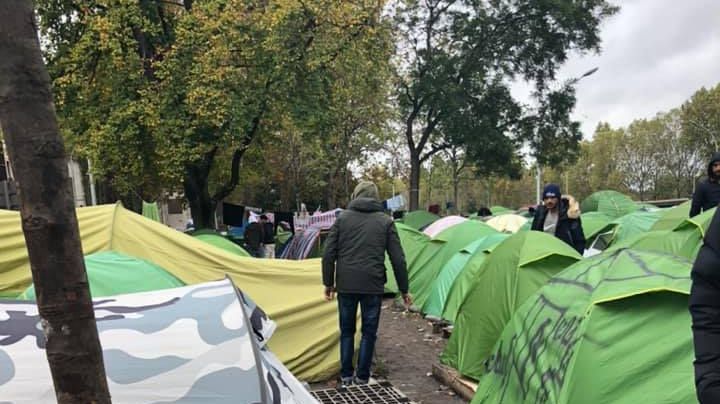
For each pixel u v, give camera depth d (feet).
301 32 48.88
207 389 7.93
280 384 9.18
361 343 17.57
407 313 30.48
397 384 18.97
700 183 22.13
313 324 19.21
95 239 18.63
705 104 191.62
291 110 48.91
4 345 8.23
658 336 9.64
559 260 17.65
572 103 79.56
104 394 4.66
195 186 54.75
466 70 75.05
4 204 29.58
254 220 61.11
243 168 69.10
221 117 44.62
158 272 16.67
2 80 4.25
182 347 8.45
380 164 118.52
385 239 17.42
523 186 258.78
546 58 77.00
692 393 8.60
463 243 32.09
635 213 36.24
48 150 4.35
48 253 4.37
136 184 62.23
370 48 54.24
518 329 13.79
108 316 9.07
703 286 6.30
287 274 19.61
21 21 4.28
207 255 19.12
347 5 49.32
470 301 19.38
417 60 75.05
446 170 151.74
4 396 7.53
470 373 17.95
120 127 46.60
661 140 227.40
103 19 44.47
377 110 88.69
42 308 4.42
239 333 8.89
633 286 10.25
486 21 72.13
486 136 75.82
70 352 4.45
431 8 74.02
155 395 7.77
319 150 79.77
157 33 50.01
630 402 9.14
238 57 47.52
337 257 17.51
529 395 11.69
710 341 6.17
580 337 10.45
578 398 9.85
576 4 73.41
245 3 47.03
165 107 45.73
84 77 48.06
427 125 80.18
